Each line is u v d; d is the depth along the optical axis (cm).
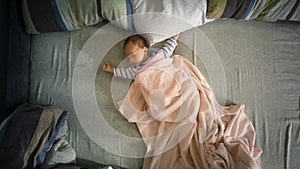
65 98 136
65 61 139
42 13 126
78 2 126
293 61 140
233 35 141
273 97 137
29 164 119
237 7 131
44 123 123
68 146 127
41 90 136
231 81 139
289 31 141
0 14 116
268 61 140
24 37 133
